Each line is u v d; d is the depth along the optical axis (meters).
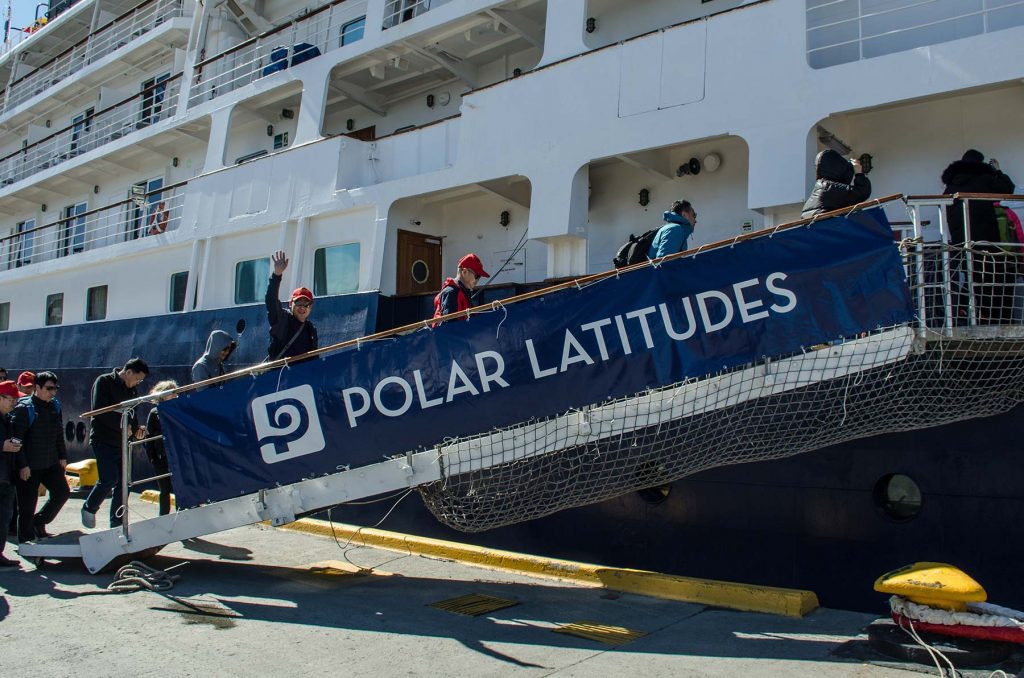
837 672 4.55
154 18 15.81
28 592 6.35
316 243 10.33
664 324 5.38
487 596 6.32
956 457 5.35
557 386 5.66
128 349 13.08
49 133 19.19
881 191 6.98
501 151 8.44
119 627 5.46
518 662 4.82
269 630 5.45
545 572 6.98
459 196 9.52
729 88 6.85
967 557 5.29
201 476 6.58
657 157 8.11
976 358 5.04
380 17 10.22
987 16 6.48
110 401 7.52
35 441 7.59
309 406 6.29
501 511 6.39
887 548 5.58
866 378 5.21
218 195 11.80
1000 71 5.64
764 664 4.71
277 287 6.88
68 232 17.84
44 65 19.39
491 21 9.33
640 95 7.40
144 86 16.50
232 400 6.52
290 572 7.15
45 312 15.91
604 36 9.20
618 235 8.84
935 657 4.51
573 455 6.02
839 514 5.77
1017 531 5.13
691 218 6.23
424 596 6.34
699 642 5.15
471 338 5.87
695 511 6.41
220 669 4.68
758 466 6.12
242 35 13.78
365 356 6.17
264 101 11.98
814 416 5.40
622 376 5.49
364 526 8.71
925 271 5.01
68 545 6.97
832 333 5.02
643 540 6.68
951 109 6.66
